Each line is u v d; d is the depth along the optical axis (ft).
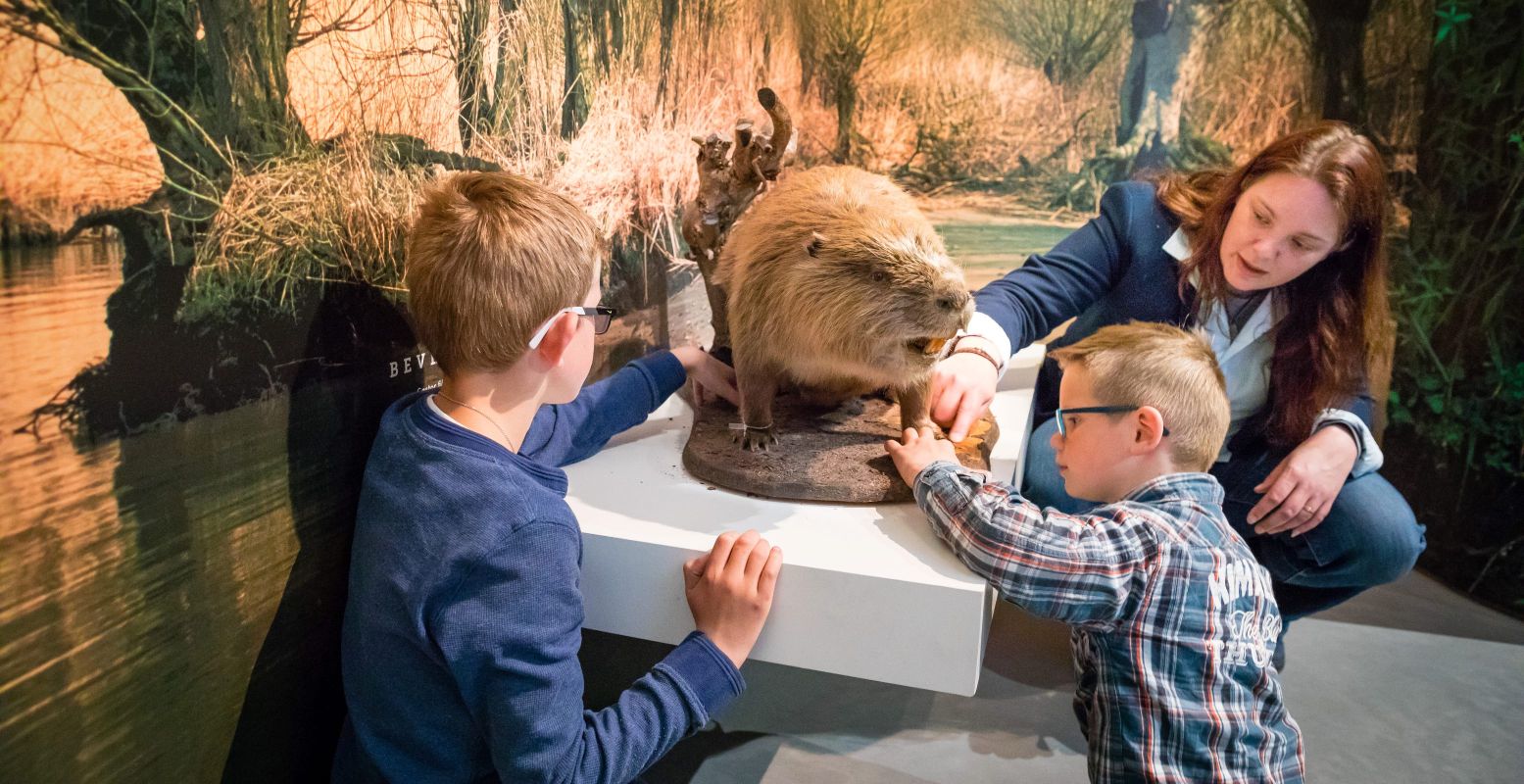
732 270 5.83
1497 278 8.06
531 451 4.80
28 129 2.60
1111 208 7.24
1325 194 5.71
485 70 5.13
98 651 2.98
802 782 5.74
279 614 3.88
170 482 3.22
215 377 3.38
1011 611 8.21
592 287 4.07
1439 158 8.45
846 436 5.61
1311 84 9.44
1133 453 4.72
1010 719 6.50
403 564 3.58
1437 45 8.34
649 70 7.33
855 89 10.50
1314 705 6.70
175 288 3.16
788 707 6.61
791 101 10.04
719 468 5.13
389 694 3.70
